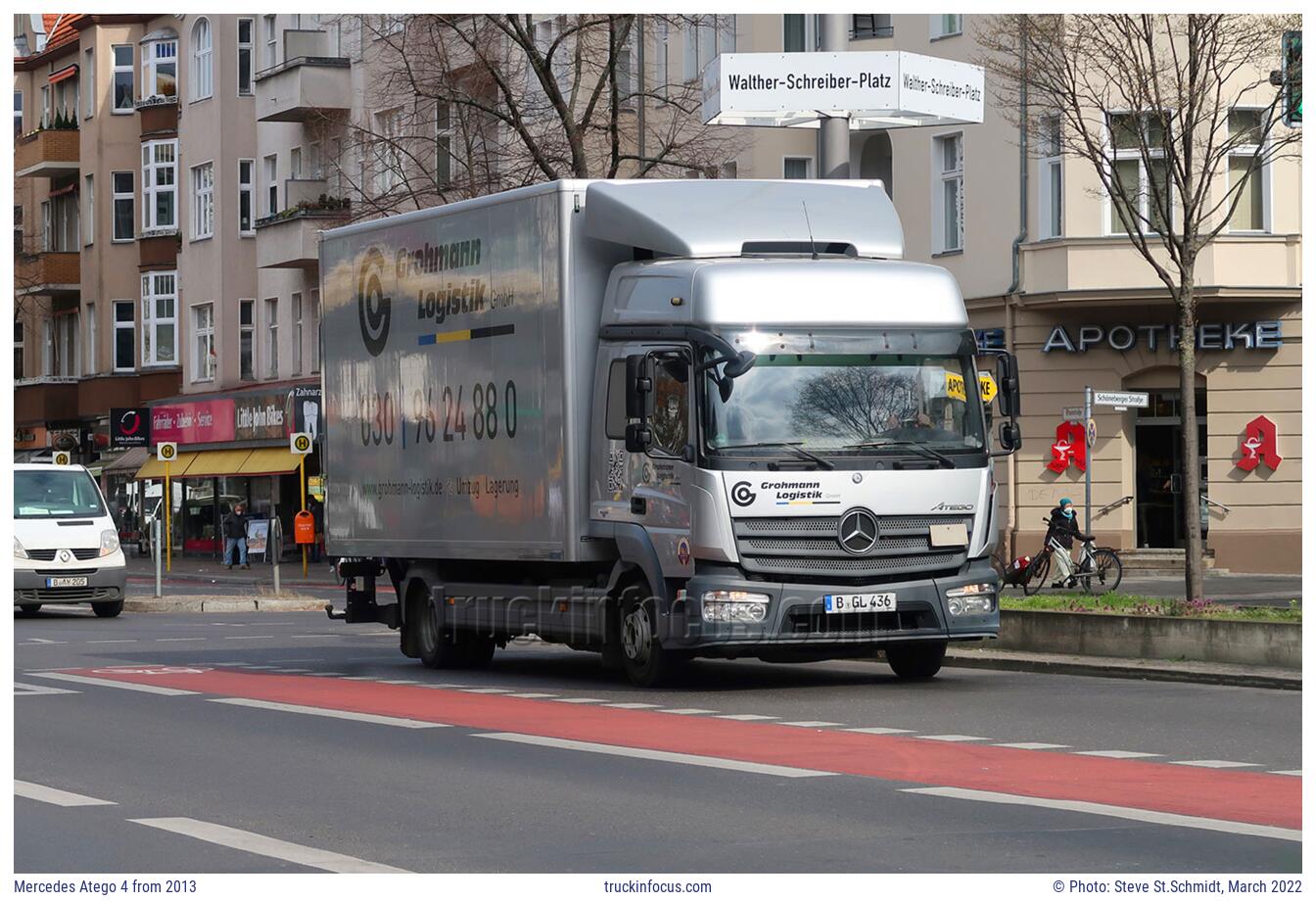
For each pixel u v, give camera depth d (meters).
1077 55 25.69
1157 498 39.94
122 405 71.62
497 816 11.19
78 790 12.42
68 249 77.38
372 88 53.38
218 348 63.88
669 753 14.04
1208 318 39.12
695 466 17.89
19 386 77.94
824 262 18.52
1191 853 9.74
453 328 20.98
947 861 9.57
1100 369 39.75
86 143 73.31
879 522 18.27
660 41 44.84
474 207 20.61
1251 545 39.00
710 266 18.19
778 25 43.75
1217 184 37.94
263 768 13.47
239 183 63.72
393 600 23.88
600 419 19.06
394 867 9.61
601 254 19.31
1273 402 38.97
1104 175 24.59
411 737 15.26
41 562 34.31
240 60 63.75
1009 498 40.31
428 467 21.53
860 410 18.33
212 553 63.25
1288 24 23.89
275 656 25.05
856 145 44.50
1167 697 18.05
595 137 41.84
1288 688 18.69
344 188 55.12
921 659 20.09
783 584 17.98
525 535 19.80
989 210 40.88
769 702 17.89
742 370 17.91
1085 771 12.93
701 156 39.56
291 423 57.53
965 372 18.83
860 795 11.83
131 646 27.08
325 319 23.80
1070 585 33.44
